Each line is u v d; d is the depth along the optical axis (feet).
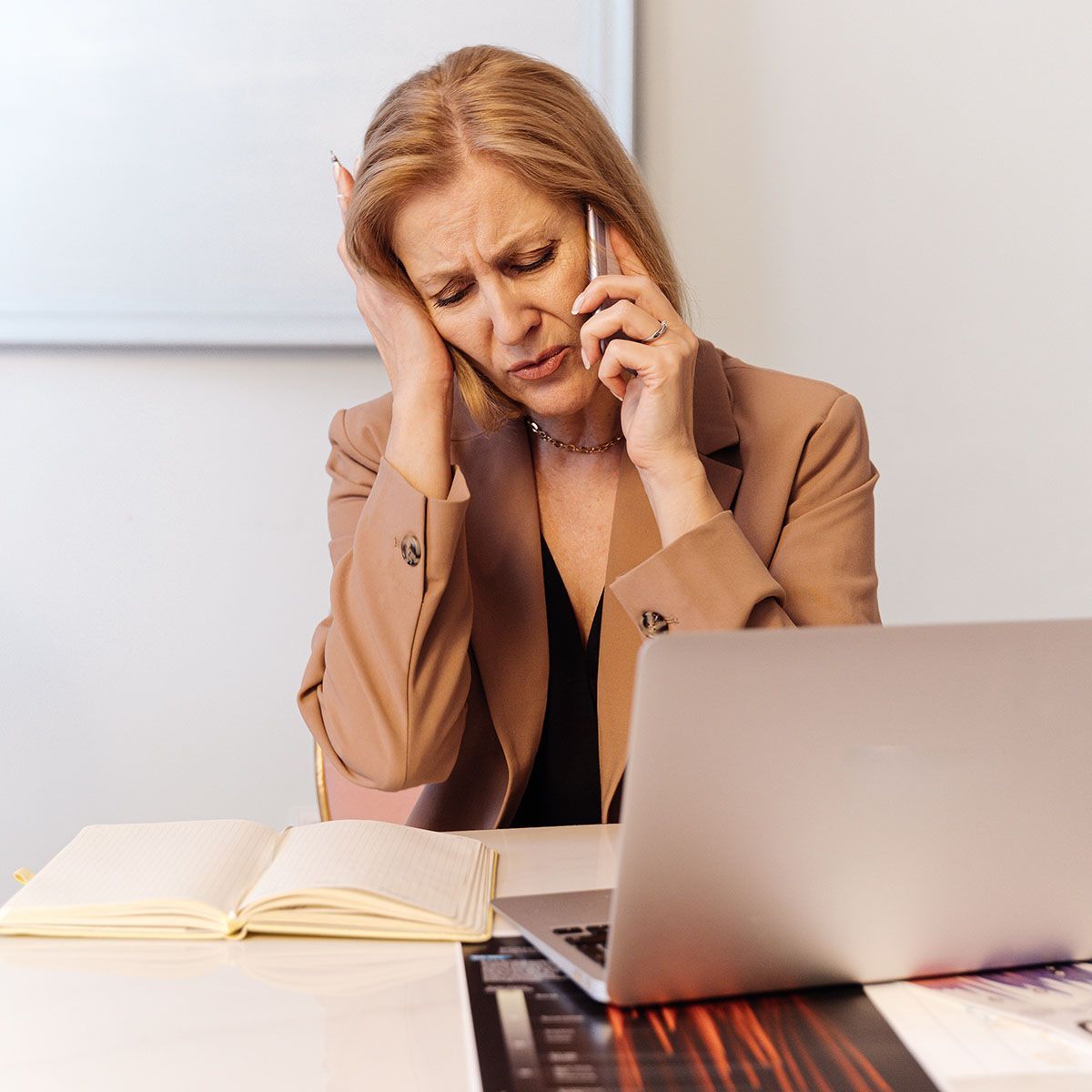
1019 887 2.46
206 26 6.89
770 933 2.36
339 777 4.86
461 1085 2.11
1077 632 2.28
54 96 6.88
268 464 7.26
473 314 4.35
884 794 2.30
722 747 2.19
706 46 7.15
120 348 7.13
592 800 4.57
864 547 4.58
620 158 4.51
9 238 6.94
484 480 4.76
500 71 4.22
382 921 2.79
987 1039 2.25
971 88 7.30
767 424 4.71
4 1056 2.23
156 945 2.77
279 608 7.34
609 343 4.26
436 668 4.23
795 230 7.30
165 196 6.97
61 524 7.22
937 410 7.52
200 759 7.37
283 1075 2.15
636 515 4.55
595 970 2.44
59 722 7.30
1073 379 7.54
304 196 7.00
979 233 7.40
